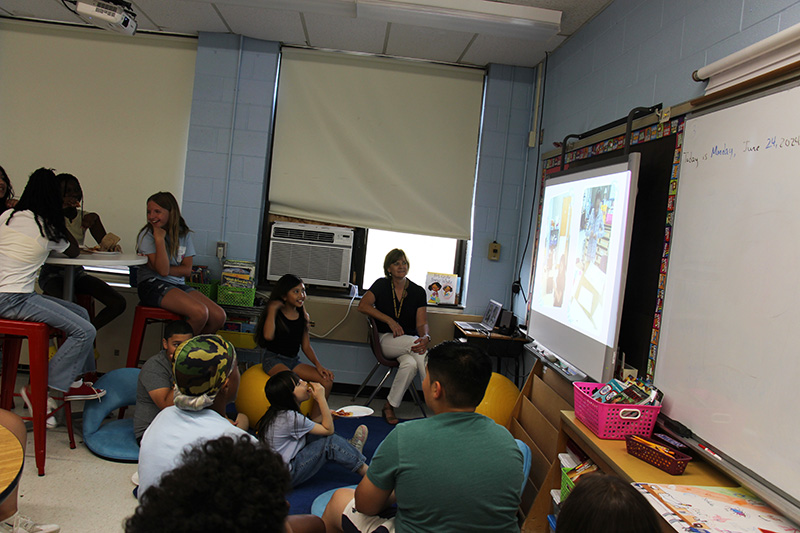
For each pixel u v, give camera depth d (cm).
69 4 364
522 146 416
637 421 191
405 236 436
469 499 135
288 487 77
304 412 321
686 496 150
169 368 267
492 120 414
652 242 221
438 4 303
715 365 171
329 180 418
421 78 418
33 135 412
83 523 219
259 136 407
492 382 319
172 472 74
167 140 415
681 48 221
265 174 413
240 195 409
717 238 176
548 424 250
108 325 405
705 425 173
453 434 142
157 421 147
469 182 423
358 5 304
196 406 146
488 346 362
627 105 264
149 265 332
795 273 142
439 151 421
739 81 177
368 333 414
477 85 420
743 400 157
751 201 161
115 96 413
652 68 243
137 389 271
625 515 92
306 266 418
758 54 166
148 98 414
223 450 75
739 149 169
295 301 332
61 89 412
